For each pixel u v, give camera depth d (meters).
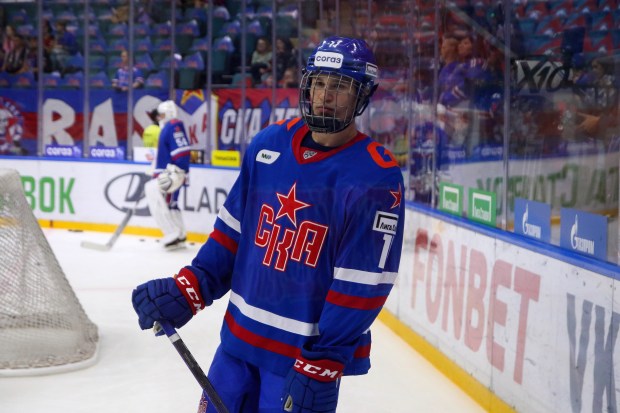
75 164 8.88
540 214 3.43
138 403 3.68
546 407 3.19
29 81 9.80
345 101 1.81
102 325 5.02
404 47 5.33
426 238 4.67
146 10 9.70
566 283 3.05
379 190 1.80
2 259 4.16
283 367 1.90
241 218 2.02
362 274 1.81
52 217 9.01
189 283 2.00
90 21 9.85
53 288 4.29
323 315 1.83
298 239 1.87
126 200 8.71
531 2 3.72
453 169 4.47
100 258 7.33
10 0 9.88
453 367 4.16
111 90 9.67
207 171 8.34
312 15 8.70
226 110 9.24
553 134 3.43
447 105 4.59
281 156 1.92
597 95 3.19
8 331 4.11
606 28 3.20
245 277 1.98
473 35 4.29
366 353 1.96
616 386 2.71
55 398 3.71
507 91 3.86
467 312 3.99
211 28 9.05
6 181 4.22
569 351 3.02
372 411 3.67
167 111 7.73
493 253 3.72
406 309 4.96
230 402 2.01
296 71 9.06
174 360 4.37
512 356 3.49
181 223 7.87
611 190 2.99
